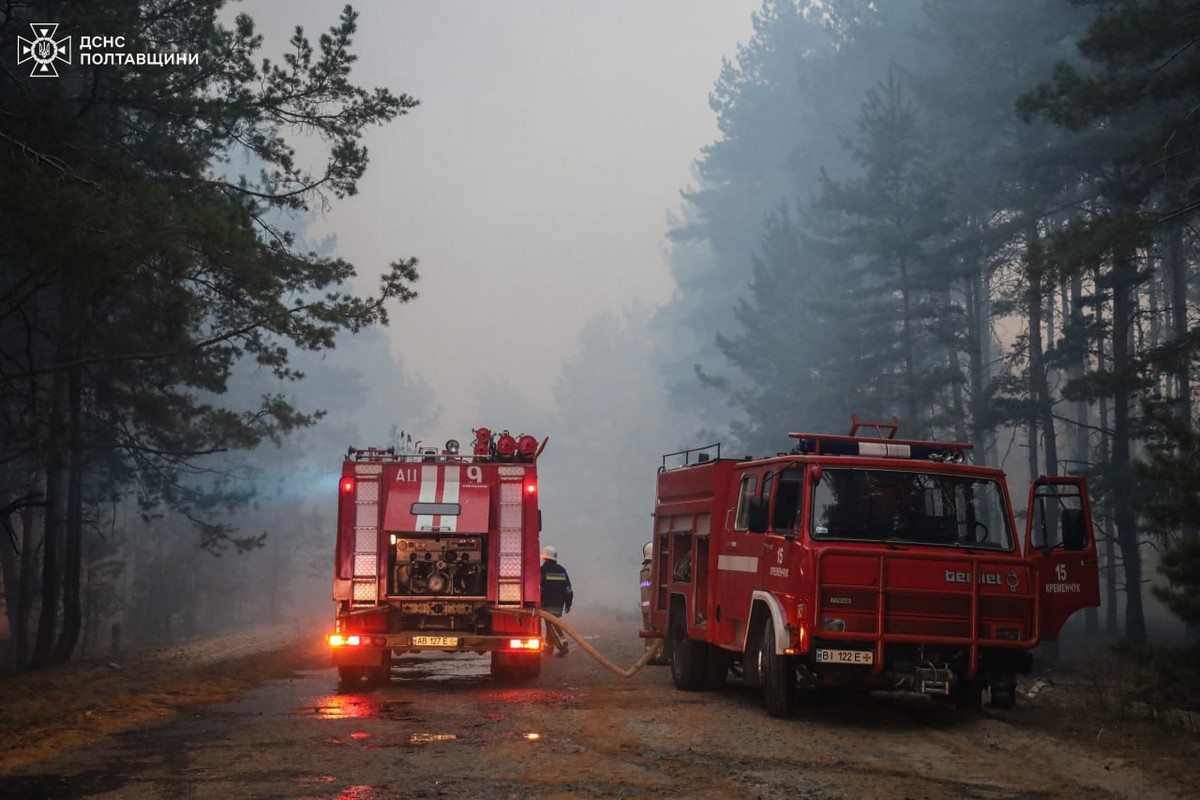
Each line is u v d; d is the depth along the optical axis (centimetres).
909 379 3891
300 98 2189
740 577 1355
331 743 1068
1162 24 2030
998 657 1187
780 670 1234
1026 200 3891
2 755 1025
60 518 2731
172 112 2048
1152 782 891
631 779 894
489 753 1007
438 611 1590
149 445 2947
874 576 1162
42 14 1944
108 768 955
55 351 2627
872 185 4066
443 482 1609
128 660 2470
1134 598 3231
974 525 1245
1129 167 3219
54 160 1647
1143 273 3247
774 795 838
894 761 980
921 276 3984
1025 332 4825
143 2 2102
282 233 2300
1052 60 3869
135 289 1939
